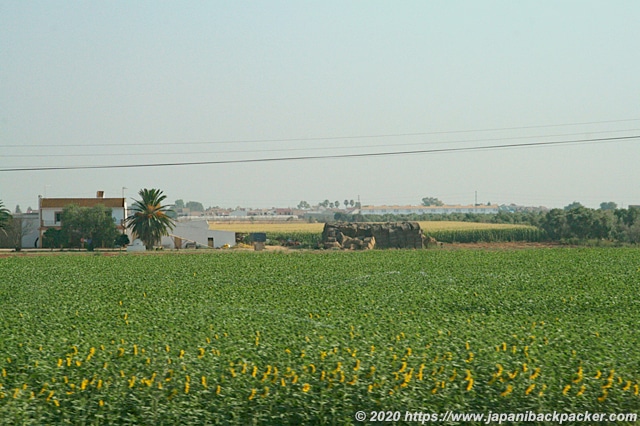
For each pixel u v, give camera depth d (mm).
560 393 14055
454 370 14852
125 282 43031
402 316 25750
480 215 176000
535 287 37094
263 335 20219
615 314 26531
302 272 48812
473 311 28547
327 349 16875
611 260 56250
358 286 39125
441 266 52312
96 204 105562
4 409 13406
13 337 20141
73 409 13758
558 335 19703
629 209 108938
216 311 27922
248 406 13750
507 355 16188
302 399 13734
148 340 19562
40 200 106125
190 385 14375
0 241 104000
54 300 33438
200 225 110562
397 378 14383
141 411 13648
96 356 16766
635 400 14125
